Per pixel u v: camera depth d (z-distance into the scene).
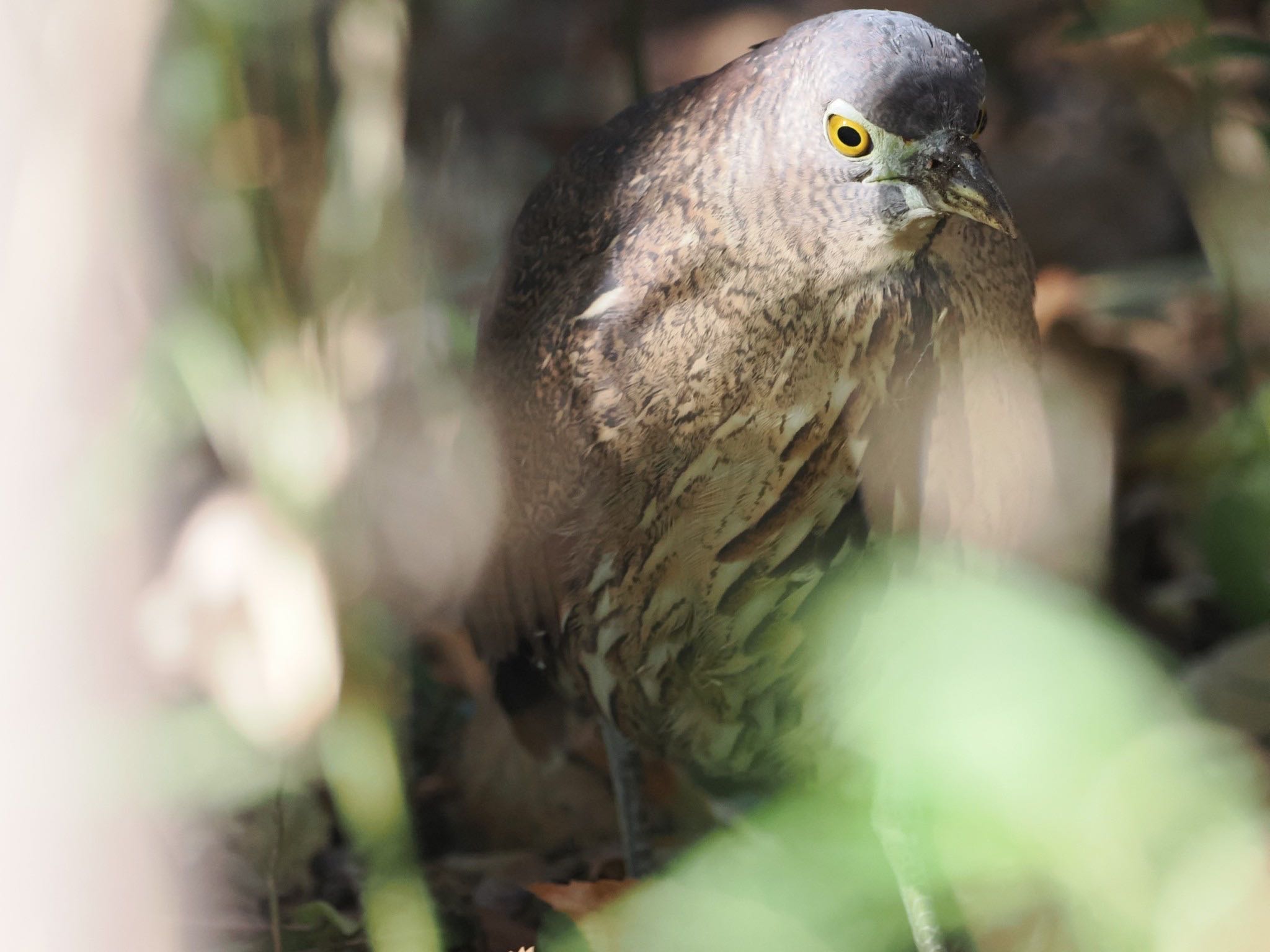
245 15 5.36
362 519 5.80
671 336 5.84
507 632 7.05
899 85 5.30
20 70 4.22
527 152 11.73
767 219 5.61
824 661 6.14
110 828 4.23
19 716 4.14
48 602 4.27
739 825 5.45
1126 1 7.23
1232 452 7.14
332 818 6.97
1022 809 3.02
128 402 5.14
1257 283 7.98
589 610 6.42
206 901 6.46
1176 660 7.13
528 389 6.45
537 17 13.86
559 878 7.19
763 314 5.69
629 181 6.20
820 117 5.44
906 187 5.40
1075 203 11.23
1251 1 9.98
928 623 3.96
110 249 4.57
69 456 4.50
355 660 5.36
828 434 5.79
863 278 5.61
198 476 6.74
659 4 14.38
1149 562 8.39
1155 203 10.98
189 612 5.55
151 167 5.20
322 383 5.45
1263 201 7.72
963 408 6.00
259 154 5.45
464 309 9.08
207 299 5.36
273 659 5.27
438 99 11.82
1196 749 3.71
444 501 7.08
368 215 5.53
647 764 7.55
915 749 3.37
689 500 5.96
